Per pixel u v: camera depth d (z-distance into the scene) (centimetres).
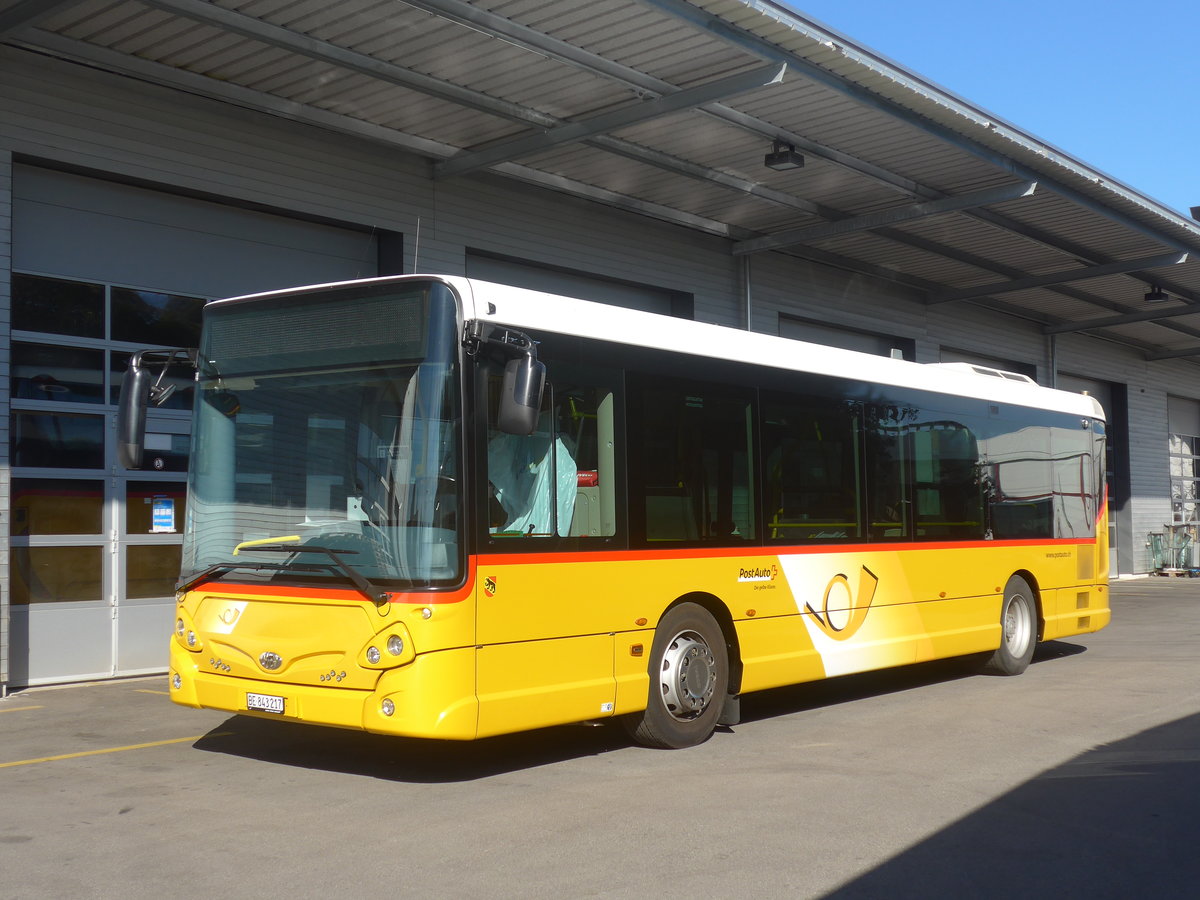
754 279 1945
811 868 590
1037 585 1342
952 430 1225
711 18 1124
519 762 838
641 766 825
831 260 2036
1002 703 1102
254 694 764
